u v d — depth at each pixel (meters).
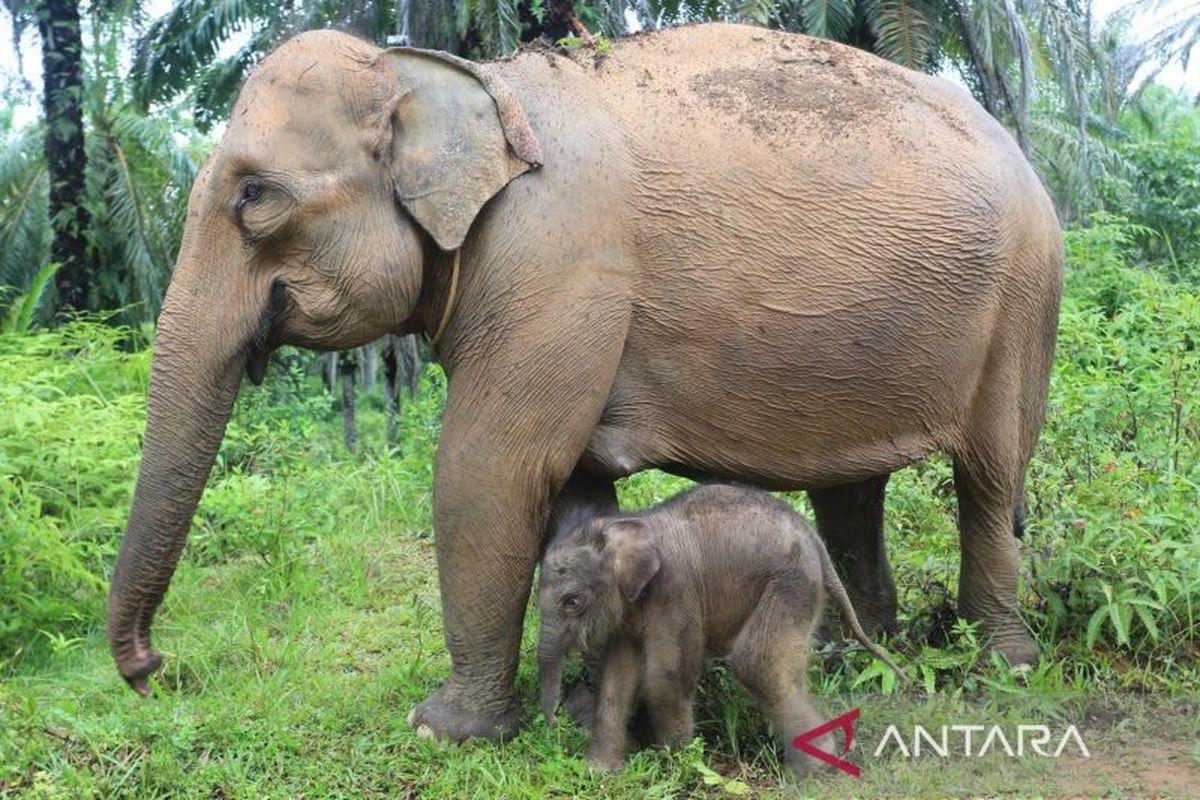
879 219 4.16
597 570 3.73
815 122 4.20
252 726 4.13
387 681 4.62
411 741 4.03
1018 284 4.50
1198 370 6.47
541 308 3.88
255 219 3.80
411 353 13.73
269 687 4.57
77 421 6.52
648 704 3.91
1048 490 5.59
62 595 5.79
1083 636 4.91
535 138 3.91
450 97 3.89
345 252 3.83
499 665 4.09
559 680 3.78
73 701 4.48
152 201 18.23
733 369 4.14
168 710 4.36
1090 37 13.83
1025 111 11.91
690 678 3.87
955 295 4.29
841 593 4.06
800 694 3.92
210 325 3.82
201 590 6.05
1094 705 4.48
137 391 9.09
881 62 4.56
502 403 3.91
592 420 4.01
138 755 3.98
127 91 17.67
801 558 3.90
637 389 4.12
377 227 3.85
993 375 4.56
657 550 3.72
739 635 3.89
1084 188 13.96
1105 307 10.34
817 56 4.44
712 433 4.23
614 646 3.85
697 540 3.85
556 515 4.34
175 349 3.83
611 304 3.96
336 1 12.30
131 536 3.87
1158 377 6.34
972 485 4.71
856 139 4.20
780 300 4.10
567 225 3.89
